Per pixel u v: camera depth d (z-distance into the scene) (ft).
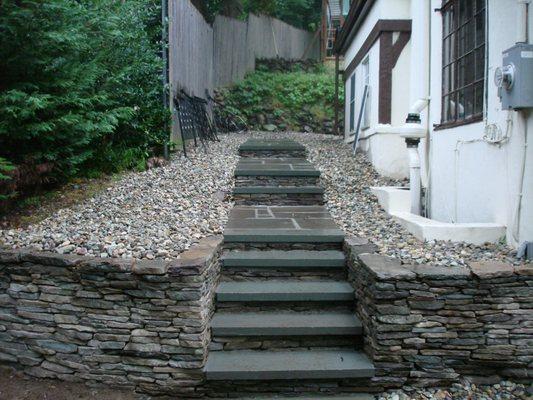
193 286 11.09
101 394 11.31
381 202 18.65
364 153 27.81
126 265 11.23
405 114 24.91
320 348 12.26
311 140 36.60
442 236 13.84
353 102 33.76
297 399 11.16
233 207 18.90
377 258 12.04
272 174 20.85
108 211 16.39
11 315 12.05
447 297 10.82
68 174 18.47
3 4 15.02
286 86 52.60
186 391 11.24
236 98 47.98
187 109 28.07
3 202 15.92
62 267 11.56
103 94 19.08
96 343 11.46
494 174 13.87
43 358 11.89
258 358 11.69
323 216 17.29
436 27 18.12
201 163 23.62
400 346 10.94
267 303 13.00
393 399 11.03
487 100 14.12
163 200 18.04
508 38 13.14
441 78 18.07
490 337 10.87
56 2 15.71
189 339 11.12
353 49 34.81
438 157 17.80
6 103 15.21
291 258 13.85
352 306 13.08
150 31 24.63
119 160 21.29
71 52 17.61
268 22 59.21
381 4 24.64
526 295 10.80
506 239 13.29
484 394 10.92
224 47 48.57
